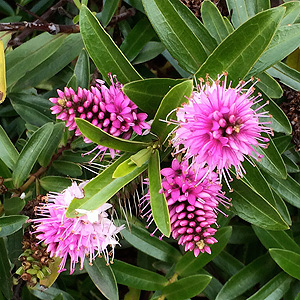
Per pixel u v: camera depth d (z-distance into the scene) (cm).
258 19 20
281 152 26
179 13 24
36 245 23
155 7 22
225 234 26
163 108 20
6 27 24
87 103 20
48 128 24
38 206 24
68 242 21
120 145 20
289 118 26
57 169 26
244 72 21
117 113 20
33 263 24
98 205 19
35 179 26
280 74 26
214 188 20
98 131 19
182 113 20
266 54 22
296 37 22
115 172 19
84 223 21
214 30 25
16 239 26
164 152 21
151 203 19
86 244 21
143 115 21
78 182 26
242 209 23
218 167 19
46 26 25
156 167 20
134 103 20
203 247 20
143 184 24
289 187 26
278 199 26
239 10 25
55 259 25
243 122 18
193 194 20
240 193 23
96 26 21
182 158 20
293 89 26
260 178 23
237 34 20
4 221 23
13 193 26
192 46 22
